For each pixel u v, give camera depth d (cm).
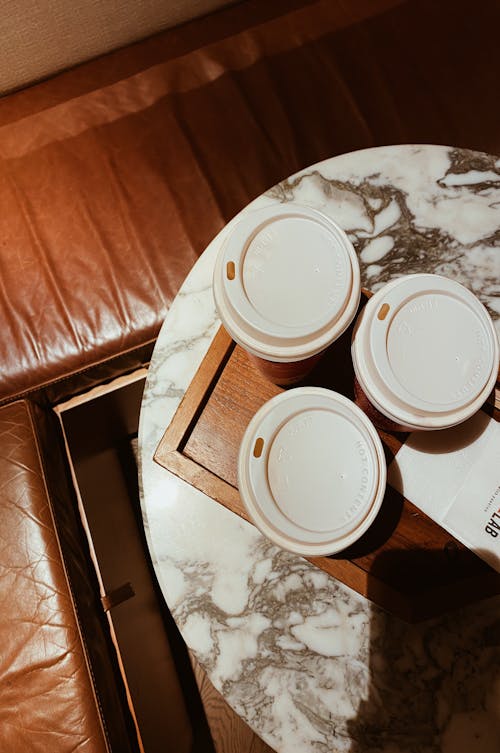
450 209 69
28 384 89
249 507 48
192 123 93
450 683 58
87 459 108
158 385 67
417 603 57
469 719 57
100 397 102
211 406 65
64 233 90
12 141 95
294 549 47
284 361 47
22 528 81
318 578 61
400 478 60
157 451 62
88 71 99
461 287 49
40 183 92
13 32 90
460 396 47
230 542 62
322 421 49
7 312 88
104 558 99
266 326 44
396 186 70
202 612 60
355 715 57
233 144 92
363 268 68
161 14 98
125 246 89
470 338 48
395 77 91
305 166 90
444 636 59
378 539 60
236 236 46
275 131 92
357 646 59
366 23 94
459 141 88
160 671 105
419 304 48
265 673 58
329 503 47
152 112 94
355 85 92
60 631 77
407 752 56
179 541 62
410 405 46
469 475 59
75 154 93
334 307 44
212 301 68
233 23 98
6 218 91
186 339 68
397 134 90
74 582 82
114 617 94
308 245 46
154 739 90
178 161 92
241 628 60
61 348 88
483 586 57
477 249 68
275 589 60
